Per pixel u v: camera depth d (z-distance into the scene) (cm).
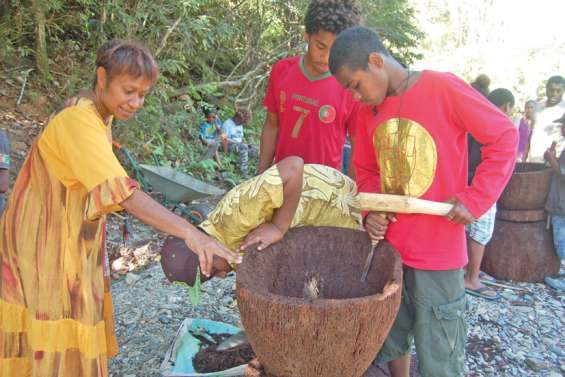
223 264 254
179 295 408
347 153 501
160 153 718
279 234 248
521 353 359
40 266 212
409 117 229
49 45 770
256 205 242
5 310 221
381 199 229
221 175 797
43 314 213
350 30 227
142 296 408
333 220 275
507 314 413
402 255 242
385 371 287
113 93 202
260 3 951
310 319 189
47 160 208
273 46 1021
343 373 206
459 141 236
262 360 214
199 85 864
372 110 244
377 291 242
